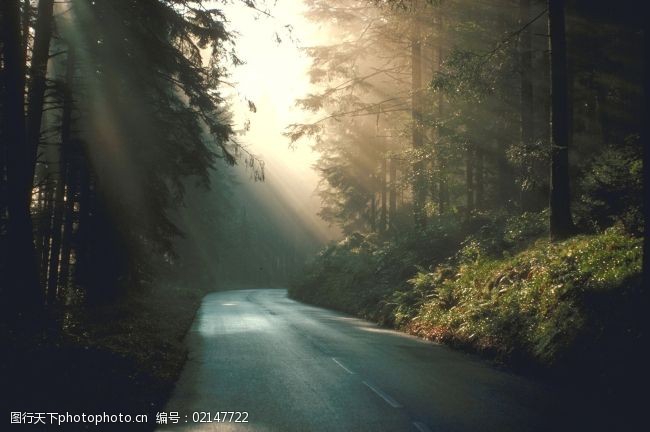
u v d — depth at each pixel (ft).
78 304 57.82
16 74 41.06
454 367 38.40
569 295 38.58
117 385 27.25
